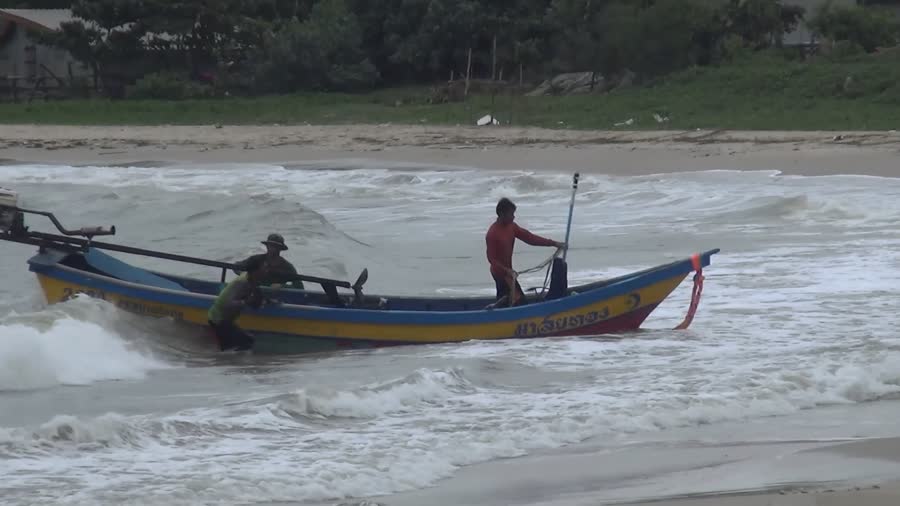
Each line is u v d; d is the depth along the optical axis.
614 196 106.44
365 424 35.66
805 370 41.50
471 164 133.75
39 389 41.47
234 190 120.50
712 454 32.56
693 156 128.88
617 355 46.16
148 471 30.27
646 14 195.25
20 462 30.73
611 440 34.41
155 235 84.62
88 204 100.94
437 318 49.25
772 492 28.62
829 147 128.62
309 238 79.50
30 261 50.06
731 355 45.53
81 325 45.91
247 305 48.59
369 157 145.75
